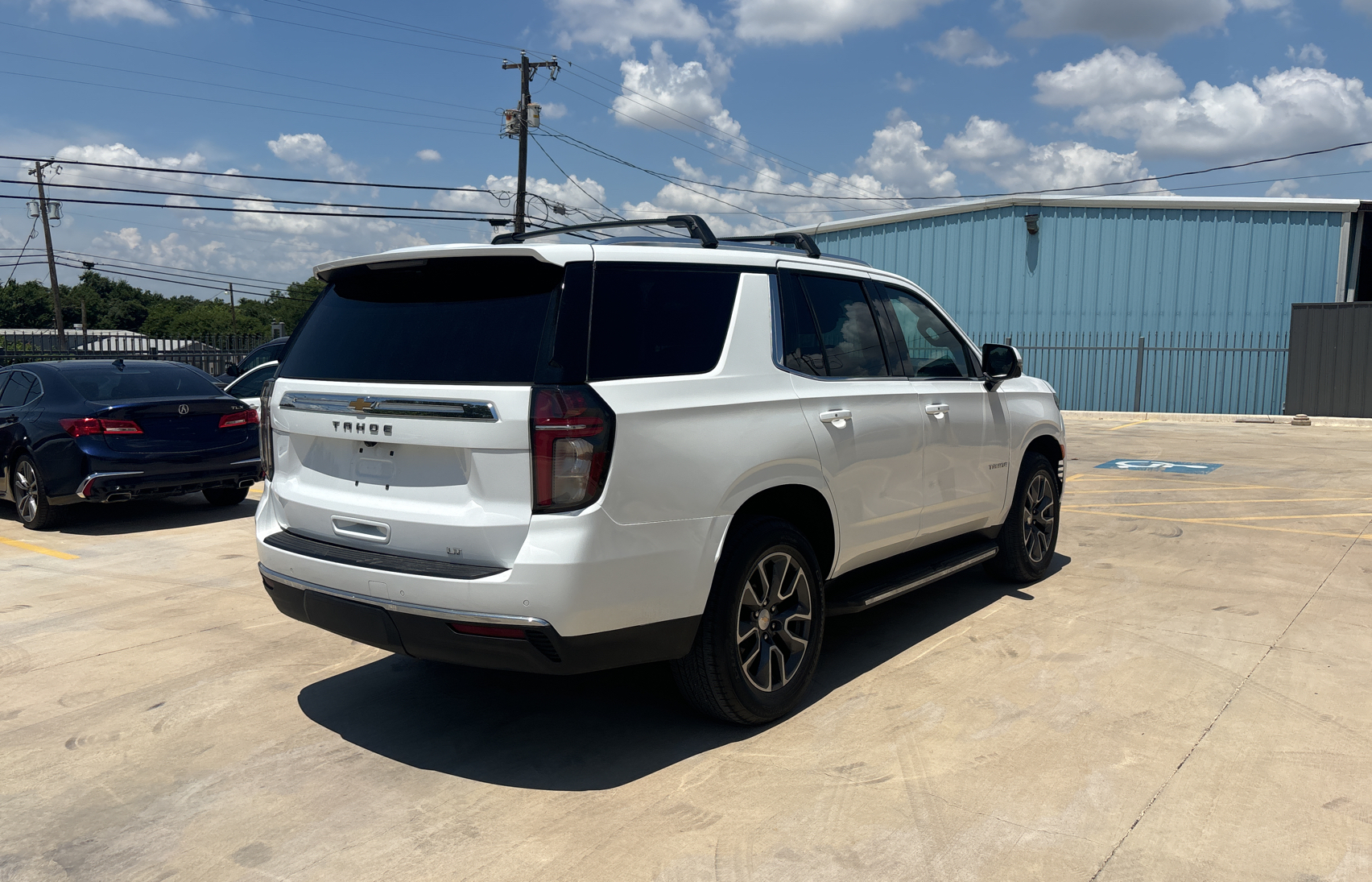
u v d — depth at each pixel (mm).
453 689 4059
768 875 2574
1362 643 4492
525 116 29000
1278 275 21250
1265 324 21406
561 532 2920
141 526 8258
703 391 3318
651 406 3115
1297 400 19500
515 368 3004
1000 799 2975
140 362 8922
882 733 3502
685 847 2732
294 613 3574
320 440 3533
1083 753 3297
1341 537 7074
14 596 5754
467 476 3057
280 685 4133
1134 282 22312
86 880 2621
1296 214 20984
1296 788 3031
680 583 3189
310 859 2709
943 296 24172
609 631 3033
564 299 3055
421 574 3051
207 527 8156
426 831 2855
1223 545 6789
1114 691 3883
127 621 5156
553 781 3180
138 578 6191
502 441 2959
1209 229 21641
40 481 7891
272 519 3785
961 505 4820
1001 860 2625
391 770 3283
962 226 23812
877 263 25125
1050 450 5938
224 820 2951
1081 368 22812
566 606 2912
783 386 3666
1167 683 3973
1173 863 2596
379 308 3488
